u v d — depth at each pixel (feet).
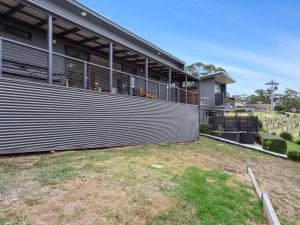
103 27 40.55
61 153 24.56
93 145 29.12
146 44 50.03
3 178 15.85
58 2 32.99
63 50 35.37
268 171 34.45
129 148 32.91
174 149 37.81
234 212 15.83
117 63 46.29
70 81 31.45
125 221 12.48
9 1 24.97
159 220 13.05
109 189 15.84
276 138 65.31
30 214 12.03
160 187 17.46
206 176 23.13
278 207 20.12
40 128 23.35
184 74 57.16
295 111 279.49
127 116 34.71
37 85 23.18
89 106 28.71
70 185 15.74
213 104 90.12
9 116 20.99
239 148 54.39
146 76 40.86
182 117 51.60
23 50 29.19
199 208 15.02
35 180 15.97
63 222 11.69
